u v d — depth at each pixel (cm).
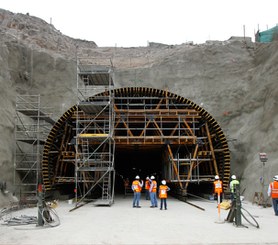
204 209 1884
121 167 4350
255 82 3091
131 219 1507
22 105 2942
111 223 1384
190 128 2605
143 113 2577
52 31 4666
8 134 2497
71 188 3192
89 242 1001
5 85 2752
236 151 2864
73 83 3531
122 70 3809
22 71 3312
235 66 3425
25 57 3403
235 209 1328
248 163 2617
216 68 3494
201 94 3450
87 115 2508
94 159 2470
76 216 1623
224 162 2522
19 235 1119
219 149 2617
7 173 2353
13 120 2655
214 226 1292
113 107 2425
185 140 2497
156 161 4278
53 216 1602
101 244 974
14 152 2522
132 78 3750
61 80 3488
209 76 3488
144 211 1830
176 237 1068
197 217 1566
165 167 2936
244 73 3350
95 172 2550
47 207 1384
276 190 1612
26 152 2711
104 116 2500
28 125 2756
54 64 3519
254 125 2812
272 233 1138
